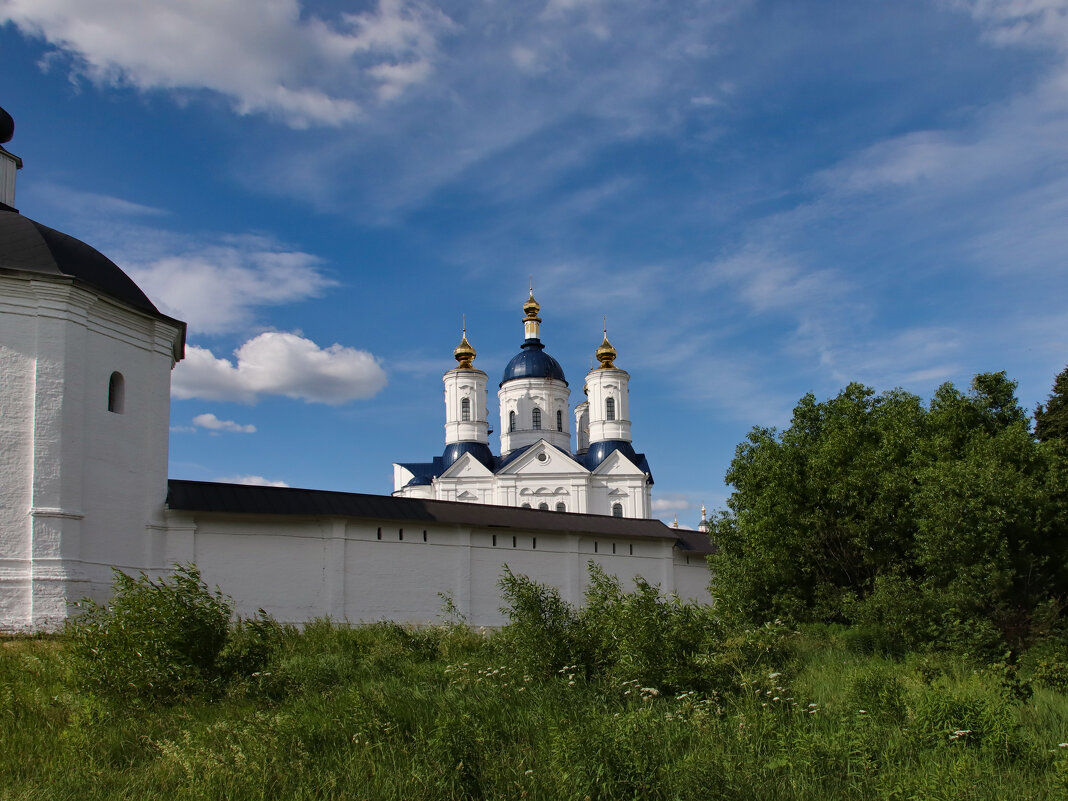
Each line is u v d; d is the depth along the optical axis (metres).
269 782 9.67
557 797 9.46
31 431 22.78
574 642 16.11
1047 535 26.00
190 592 14.53
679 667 14.62
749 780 9.79
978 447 26.73
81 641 13.27
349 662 16.70
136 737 11.33
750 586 28.66
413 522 30.42
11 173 27.20
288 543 27.75
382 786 9.65
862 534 27.47
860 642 22.38
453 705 12.80
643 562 38.19
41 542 22.38
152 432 25.91
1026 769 10.56
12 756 10.59
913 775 10.01
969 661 20.28
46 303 23.30
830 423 31.20
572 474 63.66
